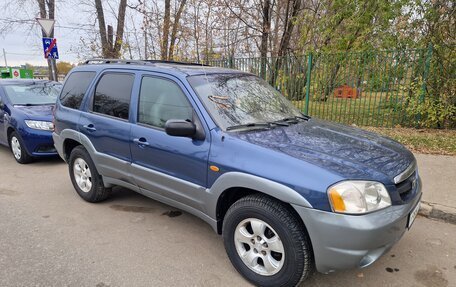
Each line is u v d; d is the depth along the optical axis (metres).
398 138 7.03
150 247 3.37
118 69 3.99
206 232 3.70
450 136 7.17
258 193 2.71
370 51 8.35
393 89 8.20
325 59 8.98
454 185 4.61
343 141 3.00
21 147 6.36
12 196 4.80
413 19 8.30
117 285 2.77
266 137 2.90
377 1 10.16
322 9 11.66
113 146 3.85
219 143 2.87
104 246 3.39
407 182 2.76
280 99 4.00
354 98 8.84
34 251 3.29
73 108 4.48
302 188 2.37
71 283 2.80
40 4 15.25
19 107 6.68
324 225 2.30
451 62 7.44
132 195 4.79
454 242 3.45
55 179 5.57
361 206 2.28
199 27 13.14
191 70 3.53
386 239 2.36
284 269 2.54
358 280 2.85
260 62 10.20
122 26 14.62
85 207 4.38
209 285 2.77
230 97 3.38
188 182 3.12
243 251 2.83
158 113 3.42
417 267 3.03
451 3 7.50
